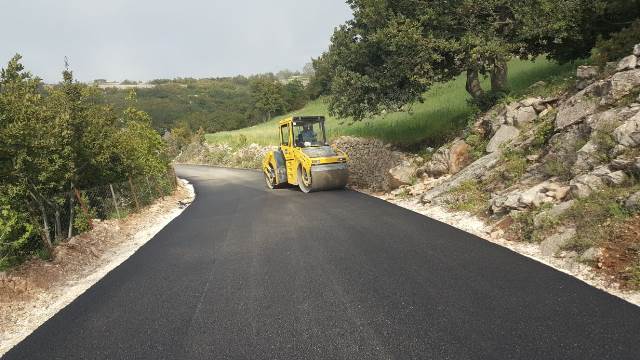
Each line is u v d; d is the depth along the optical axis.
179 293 6.00
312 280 6.05
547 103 11.08
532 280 5.36
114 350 4.48
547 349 3.78
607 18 12.54
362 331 4.39
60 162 9.46
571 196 7.27
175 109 98.75
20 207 8.80
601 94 8.77
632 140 7.08
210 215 12.55
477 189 10.03
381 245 7.48
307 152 15.16
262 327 4.69
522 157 9.96
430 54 12.96
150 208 14.90
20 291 6.61
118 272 7.41
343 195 13.81
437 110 22.12
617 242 5.67
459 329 4.26
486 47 12.04
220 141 48.22
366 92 14.59
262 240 8.66
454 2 13.04
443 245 7.18
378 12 13.51
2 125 8.32
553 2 12.02
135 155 14.95
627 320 4.18
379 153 16.97
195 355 4.20
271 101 87.31
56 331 5.16
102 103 13.45
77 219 10.26
